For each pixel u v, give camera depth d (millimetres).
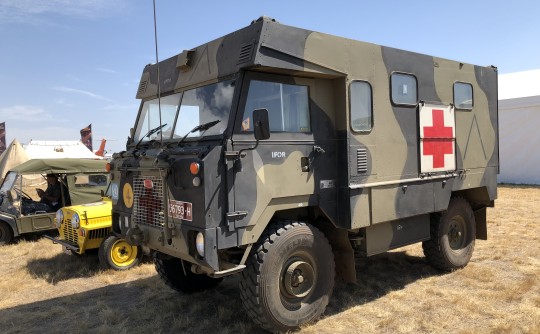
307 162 4203
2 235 8945
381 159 4738
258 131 3527
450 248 5855
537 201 12555
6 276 6680
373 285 5441
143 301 5246
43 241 9258
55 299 5562
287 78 4152
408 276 5777
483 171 6227
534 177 18141
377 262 6422
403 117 5027
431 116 5371
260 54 3736
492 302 4680
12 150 17734
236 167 3684
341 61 4371
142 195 4387
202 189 3525
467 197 6578
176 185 3783
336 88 4473
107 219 6855
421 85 5273
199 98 4277
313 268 4262
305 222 4457
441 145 5508
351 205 4375
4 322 4734
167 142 4492
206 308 4891
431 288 5219
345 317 4426
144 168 4211
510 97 18922
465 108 5945
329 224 4723
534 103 17766
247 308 3904
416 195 5121
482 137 6238
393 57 4941
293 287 4090
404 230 5160
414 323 4219
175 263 5246
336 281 5523
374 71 4703
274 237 3918
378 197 4652
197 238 3592
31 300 5555
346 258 4652
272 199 3943
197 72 4352
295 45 4000
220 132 3840
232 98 3834
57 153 22688
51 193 9320
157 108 4965
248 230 3766
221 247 3592
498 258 6367
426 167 5277
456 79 5824
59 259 7641
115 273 6633
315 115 4316
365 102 4602
